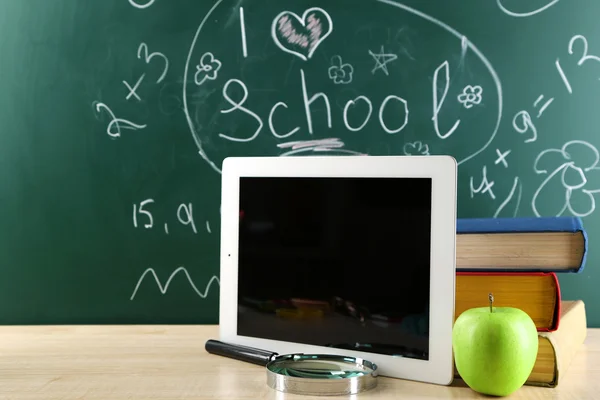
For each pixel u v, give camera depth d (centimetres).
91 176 148
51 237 149
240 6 147
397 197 99
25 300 149
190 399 92
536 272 102
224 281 114
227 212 114
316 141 147
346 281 103
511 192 145
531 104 144
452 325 95
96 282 149
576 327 113
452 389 95
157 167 149
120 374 104
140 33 148
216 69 147
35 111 148
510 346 88
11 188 148
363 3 145
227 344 113
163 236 149
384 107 146
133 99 148
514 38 144
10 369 106
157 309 150
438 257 96
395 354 99
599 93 143
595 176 144
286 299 108
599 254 144
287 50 147
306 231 106
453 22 144
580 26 143
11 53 148
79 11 147
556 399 91
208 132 148
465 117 145
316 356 102
